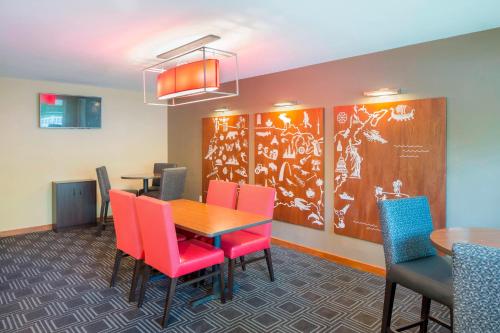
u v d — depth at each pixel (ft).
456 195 10.49
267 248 11.51
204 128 19.79
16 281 11.51
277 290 10.93
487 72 9.79
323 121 13.84
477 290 4.14
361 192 12.71
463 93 10.23
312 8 8.14
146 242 9.40
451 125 10.50
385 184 12.01
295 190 15.01
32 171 18.04
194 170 20.81
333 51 12.04
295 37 10.36
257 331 8.56
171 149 22.68
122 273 12.26
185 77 10.02
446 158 10.62
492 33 9.67
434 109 10.75
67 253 14.46
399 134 11.60
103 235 17.31
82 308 9.68
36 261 13.47
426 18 8.83
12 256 14.06
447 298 6.18
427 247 8.00
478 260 4.10
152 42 10.77
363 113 12.52
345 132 13.08
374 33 10.02
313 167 14.25
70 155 19.21
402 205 7.82
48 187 18.54
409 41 10.86
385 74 11.91
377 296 10.51
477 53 9.94
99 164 20.26
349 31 9.84
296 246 15.14
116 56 12.49
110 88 20.40
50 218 18.66
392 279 7.38
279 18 8.77
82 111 19.25
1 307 9.71
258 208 11.92
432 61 10.80
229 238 11.08
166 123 22.98
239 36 10.23
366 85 12.45
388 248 7.51
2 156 17.17
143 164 22.07
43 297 10.34
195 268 9.20
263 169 16.37
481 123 9.95
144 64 13.79
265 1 7.73
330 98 13.61
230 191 13.11
